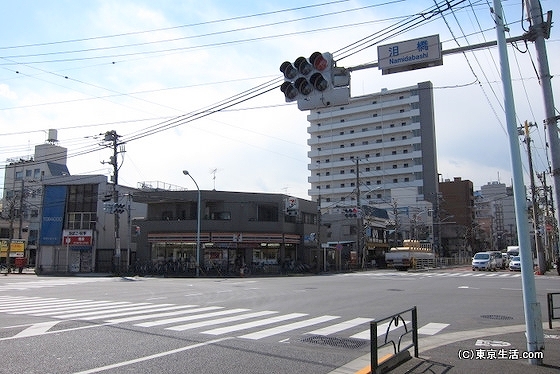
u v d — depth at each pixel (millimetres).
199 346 8375
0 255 48906
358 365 7090
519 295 18172
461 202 93438
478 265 44594
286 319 11945
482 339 9070
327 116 104188
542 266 36594
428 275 34969
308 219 49469
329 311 13555
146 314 12766
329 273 41938
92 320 11531
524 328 10617
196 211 42500
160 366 6871
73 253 46062
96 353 7695
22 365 6852
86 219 46719
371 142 99000
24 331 9812
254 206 42969
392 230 64688
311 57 9375
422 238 73188
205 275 38750
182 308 14234
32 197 55875
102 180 47062
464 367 6613
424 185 91812
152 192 41781
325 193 102500
